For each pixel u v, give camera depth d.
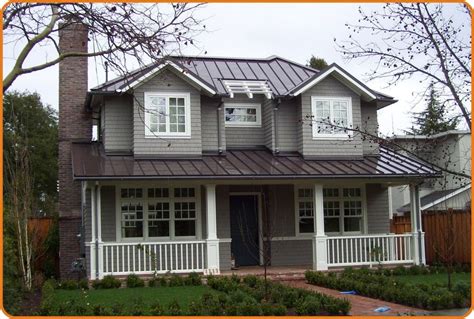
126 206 19.84
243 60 24.61
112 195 19.75
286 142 21.88
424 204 28.45
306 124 21.44
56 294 15.52
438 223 21.97
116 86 20.44
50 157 42.75
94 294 15.49
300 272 19.14
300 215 21.77
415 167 20.75
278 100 21.50
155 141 20.16
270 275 18.77
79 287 16.78
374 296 14.71
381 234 21.09
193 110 20.61
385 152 22.98
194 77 20.25
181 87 20.53
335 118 21.78
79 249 21.81
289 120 22.02
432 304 12.87
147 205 20.02
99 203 18.19
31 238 18.73
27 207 18.25
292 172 19.45
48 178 42.34
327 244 20.02
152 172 18.41
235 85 21.56
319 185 20.09
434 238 22.14
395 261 20.44
